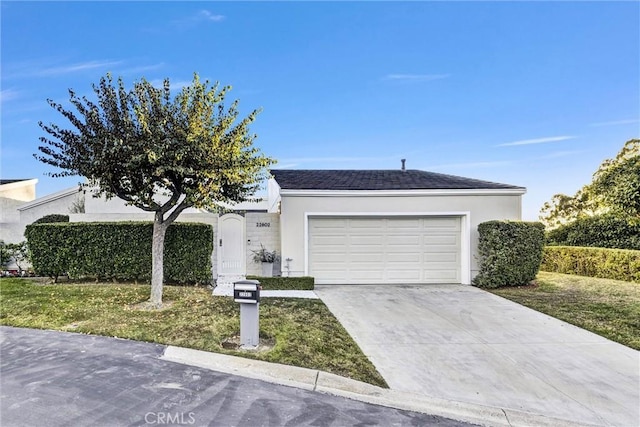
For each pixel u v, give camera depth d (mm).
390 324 7625
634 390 5000
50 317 7332
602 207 15805
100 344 6000
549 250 15414
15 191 19922
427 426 3996
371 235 12156
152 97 7715
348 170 16062
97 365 5195
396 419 4105
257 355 5602
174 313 7645
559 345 6582
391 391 4789
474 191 12047
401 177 14266
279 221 12539
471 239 12047
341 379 4992
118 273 10586
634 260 11969
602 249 13164
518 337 6961
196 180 7988
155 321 7113
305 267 11766
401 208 12047
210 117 7949
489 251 11398
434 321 7887
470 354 6113
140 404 4145
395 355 6004
